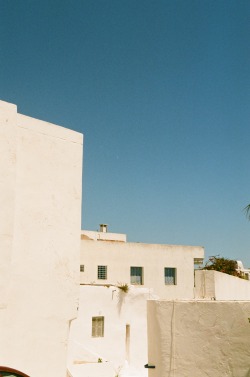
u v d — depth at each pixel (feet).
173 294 99.71
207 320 27.61
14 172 30.94
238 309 27.55
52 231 33.37
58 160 34.83
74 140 36.50
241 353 26.89
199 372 26.94
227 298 67.77
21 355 29.94
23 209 31.71
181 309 28.07
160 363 27.45
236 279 74.54
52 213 33.60
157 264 99.45
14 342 29.68
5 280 29.43
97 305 61.16
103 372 52.80
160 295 98.02
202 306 27.86
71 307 33.63
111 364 54.03
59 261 33.45
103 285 63.16
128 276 95.76
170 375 27.09
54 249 33.27
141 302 66.18
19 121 32.45
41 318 31.55
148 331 29.35
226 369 26.78
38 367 30.73
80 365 51.52
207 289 62.59
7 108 31.32
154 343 28.32
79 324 58.70
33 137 33.27
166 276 100.73
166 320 28.04
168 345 27.63
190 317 27.84
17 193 31.50
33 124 33.45
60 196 34.45
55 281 32.91
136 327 64.80
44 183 33.45
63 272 33.60
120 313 63.36
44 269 32.35
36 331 31.09
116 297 63.41
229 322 27.40
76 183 35.96
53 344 31.96
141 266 97.76
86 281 90.68
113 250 95.40
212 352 27.12
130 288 65.46
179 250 102.99
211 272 62.69
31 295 31.22
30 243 31.78
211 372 26.86
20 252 31.04
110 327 61.72
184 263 102.78
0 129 30.63
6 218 29.96
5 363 28.96
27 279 31.17
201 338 27.43
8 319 29.60
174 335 27.73
